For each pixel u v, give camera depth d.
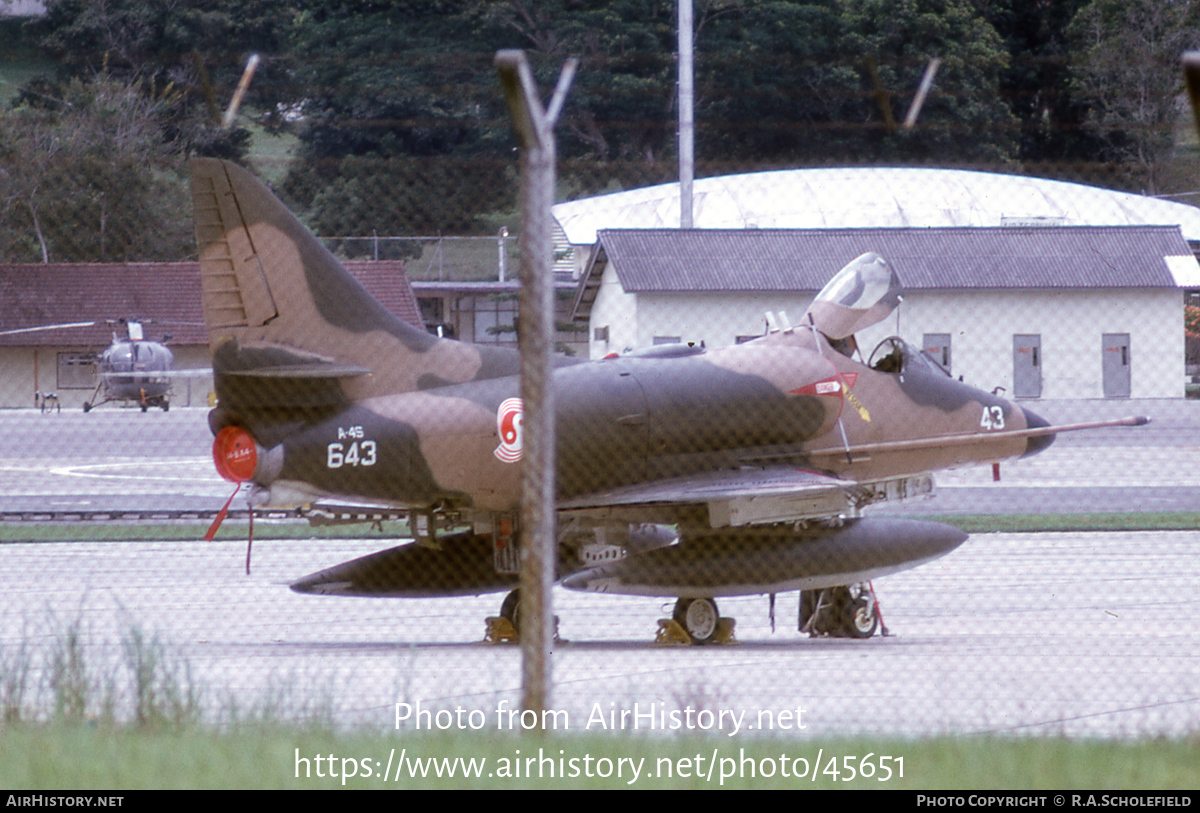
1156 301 118.75
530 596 23.00
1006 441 50.12
